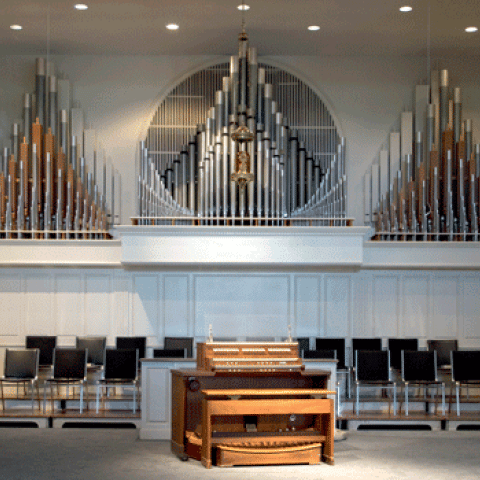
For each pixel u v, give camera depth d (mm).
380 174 11969
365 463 7258
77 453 7641
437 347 10883
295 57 12250
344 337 11797
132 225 11000
